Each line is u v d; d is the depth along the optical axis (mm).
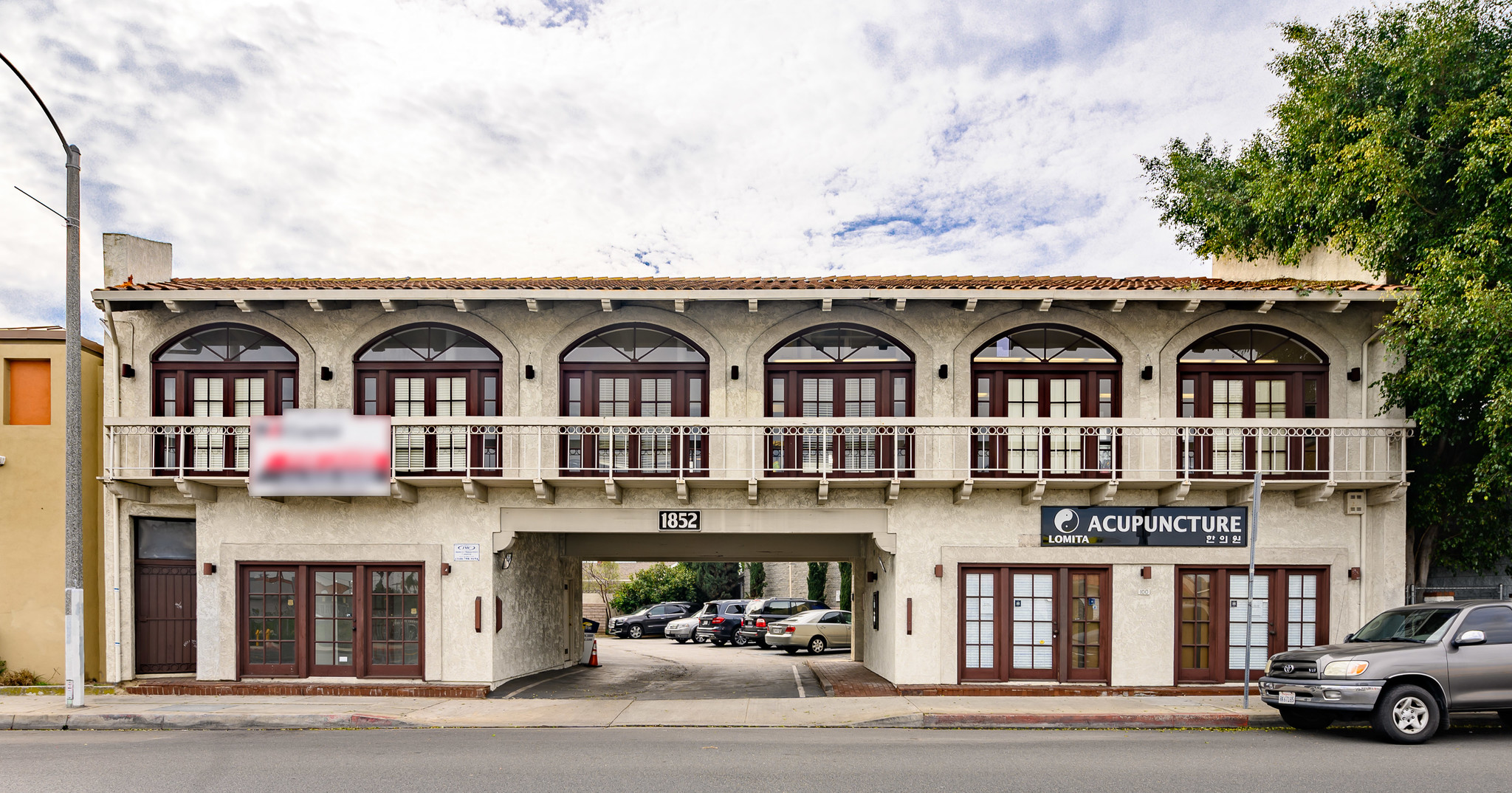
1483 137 12297
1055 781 8320
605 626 40219
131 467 14125
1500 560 14766
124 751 9852
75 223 12641
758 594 43938
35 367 15125
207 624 14617
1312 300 13742
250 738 10844
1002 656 14391
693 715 12391
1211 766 8961
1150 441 14273
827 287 14602
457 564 14641
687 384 14938
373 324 14828
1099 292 13680
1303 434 13547
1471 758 9406
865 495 14664
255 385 14883
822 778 8438
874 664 17453
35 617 14719
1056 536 14367
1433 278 12469
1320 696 10523
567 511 14719
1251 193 18594
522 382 14789
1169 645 14242
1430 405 13195
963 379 14648
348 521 14672
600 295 13984
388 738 10797
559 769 8844
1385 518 14188
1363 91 15766
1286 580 14305
